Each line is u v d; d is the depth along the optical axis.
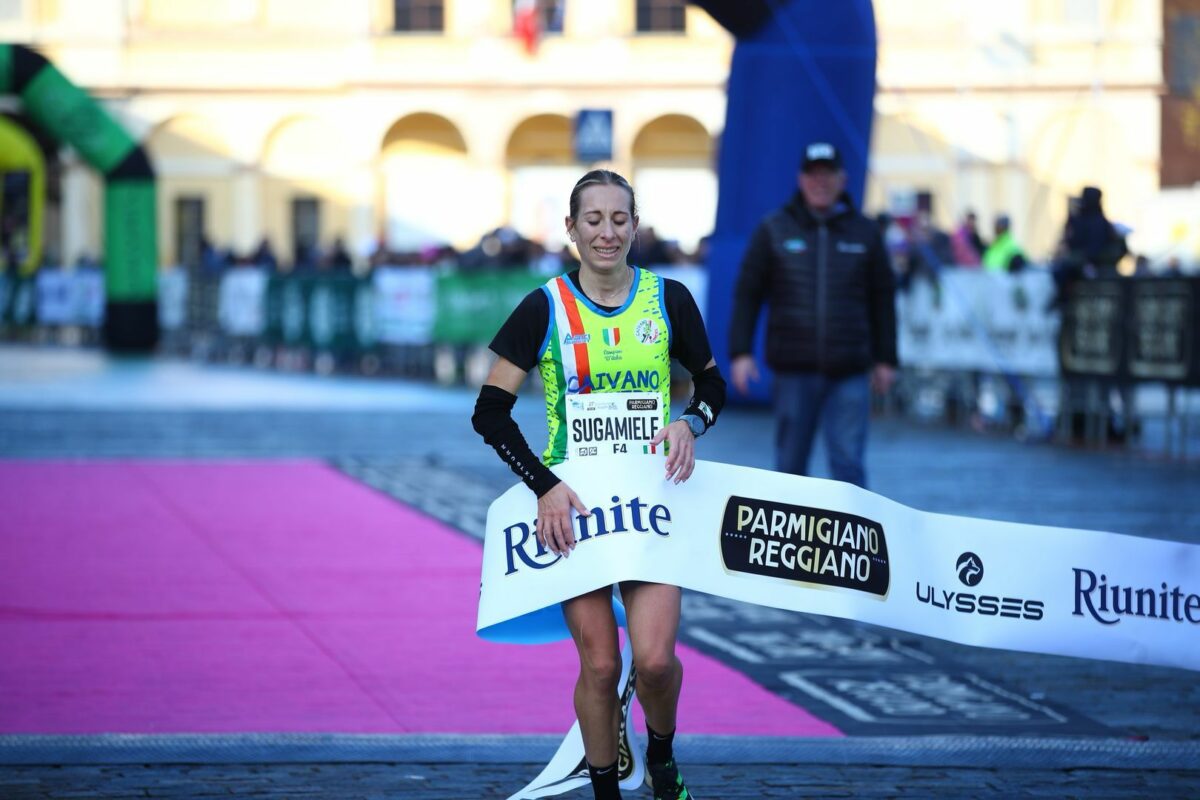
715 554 11.91
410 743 15.09
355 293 67.44
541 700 17.09
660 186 116.19
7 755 14.59
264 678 17.89
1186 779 14.59
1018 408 45.59
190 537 27.05
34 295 94.06
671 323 12.20
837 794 13.95
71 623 20.58
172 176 117.31
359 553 25.78
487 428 11.97
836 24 44.62
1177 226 59.72
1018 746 15.29
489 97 114.94
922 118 104.38
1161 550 12.67
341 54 116.56
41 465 35.91
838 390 22.08
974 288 45.72
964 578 12.49
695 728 16.14
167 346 85.50
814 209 22.05
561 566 11.81
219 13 116.94
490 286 60.16
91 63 116.19
